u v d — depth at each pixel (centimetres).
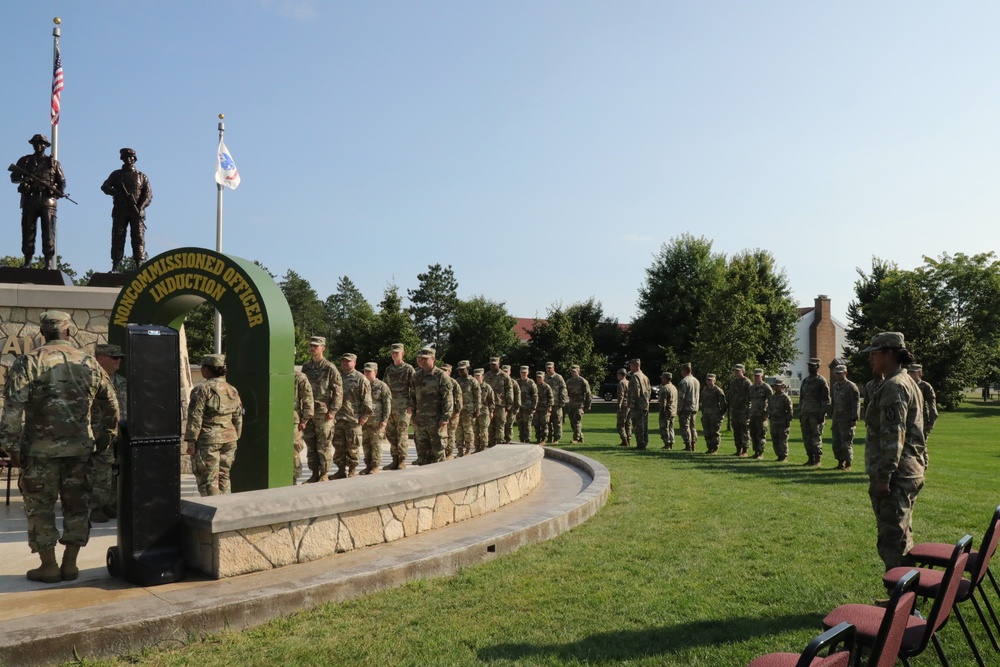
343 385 1073
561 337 4450
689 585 558
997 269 5453
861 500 948
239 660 403
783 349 4553
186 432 699
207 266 829
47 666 387
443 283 6688
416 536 650
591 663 407
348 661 404
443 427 1105
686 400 1700
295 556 550
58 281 1160
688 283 4669
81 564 570
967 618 502
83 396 522
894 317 4028
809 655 235
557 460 1380
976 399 5772
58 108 1458
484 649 423
